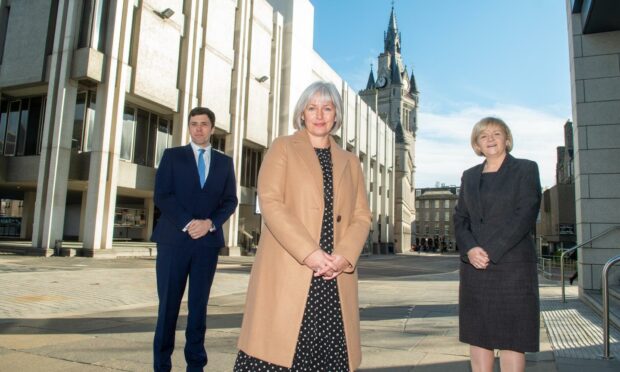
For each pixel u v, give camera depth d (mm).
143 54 20719
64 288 8570
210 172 3572
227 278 12312
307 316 2223
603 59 8938
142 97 20750
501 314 2816
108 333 4910
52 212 18047
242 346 2240
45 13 19891
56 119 18500
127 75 20016
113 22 19359
